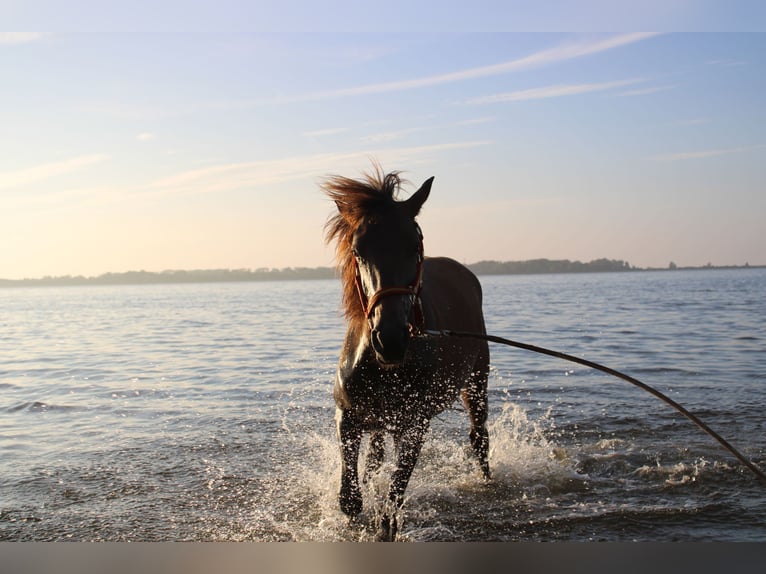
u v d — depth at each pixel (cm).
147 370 1167
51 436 695
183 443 660
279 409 814
